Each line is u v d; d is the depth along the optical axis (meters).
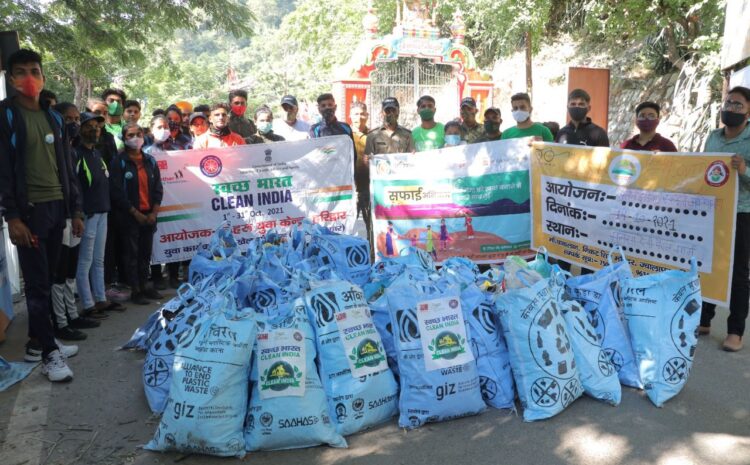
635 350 3.96
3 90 6.32
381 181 6.41
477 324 3.80
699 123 12.02
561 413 3.70
